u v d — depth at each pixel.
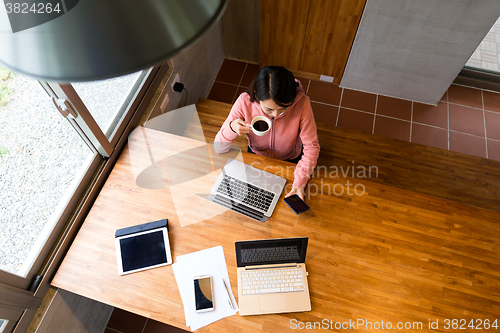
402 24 2.69
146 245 1.52
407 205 1.64
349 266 1.48
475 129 3.08
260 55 3.35
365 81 3.24
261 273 1.45
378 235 1.56
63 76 0.42
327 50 3.09
